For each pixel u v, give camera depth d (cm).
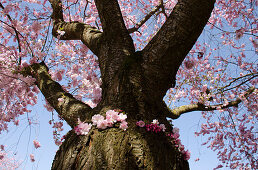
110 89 198
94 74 259
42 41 364
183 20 188
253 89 502
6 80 342
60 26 324
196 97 511
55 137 303
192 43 195
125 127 166
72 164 158
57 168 165
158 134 173
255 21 466
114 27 237
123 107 181
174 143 178
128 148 155
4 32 377
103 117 172
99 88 245
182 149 179
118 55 221
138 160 151
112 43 232
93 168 150
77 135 176
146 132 168
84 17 442
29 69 310
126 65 200
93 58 418
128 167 148
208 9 188
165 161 161
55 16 355
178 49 191
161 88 197
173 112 360
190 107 409
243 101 494
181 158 175
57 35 332
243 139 544
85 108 211
